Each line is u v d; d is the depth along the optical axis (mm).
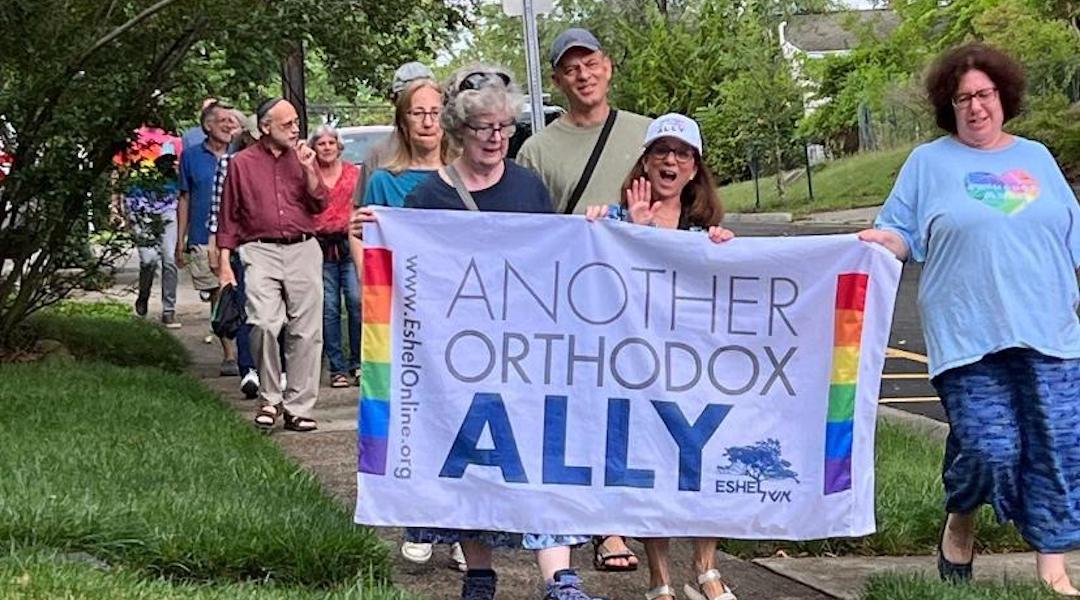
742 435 5070
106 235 11367
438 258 4973
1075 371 5188
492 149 5105
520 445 4996
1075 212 5281
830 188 43531
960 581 5379
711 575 5266
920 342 14375
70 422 7816
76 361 11156
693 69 43438
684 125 5316
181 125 11641
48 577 4625
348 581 5215
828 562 6121
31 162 10648
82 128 10516
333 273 10953
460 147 5203
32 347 11508
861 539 6281
